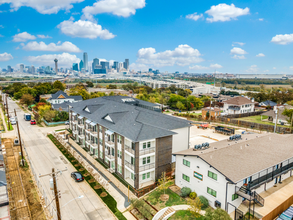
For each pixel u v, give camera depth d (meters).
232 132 62.91
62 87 160.50
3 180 27.08
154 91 174.00
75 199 30.64
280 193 30.08
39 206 28.80
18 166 41.66
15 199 30.27
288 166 33.53
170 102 118.38
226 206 25.22
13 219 25.72
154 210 27.14
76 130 57.47
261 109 104.12
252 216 24.83
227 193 25.19
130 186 33.72
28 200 30.16
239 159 29.11
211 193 27.33
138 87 193.88
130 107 48.69
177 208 27.33
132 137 32.38
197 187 29.50
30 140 59.03
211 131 68.38
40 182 35.62
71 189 33.44
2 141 57.75
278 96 119.31
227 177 24.31
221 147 32.00
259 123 75.19
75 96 116.31
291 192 30.42
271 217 25.62
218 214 21.88
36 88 140.12
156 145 34.56
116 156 37.94
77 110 56.53
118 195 31.69
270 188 31.69
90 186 34.41
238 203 26.98
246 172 26.08
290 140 37.75
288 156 31.64
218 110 84.56
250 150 32.31
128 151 33.94
